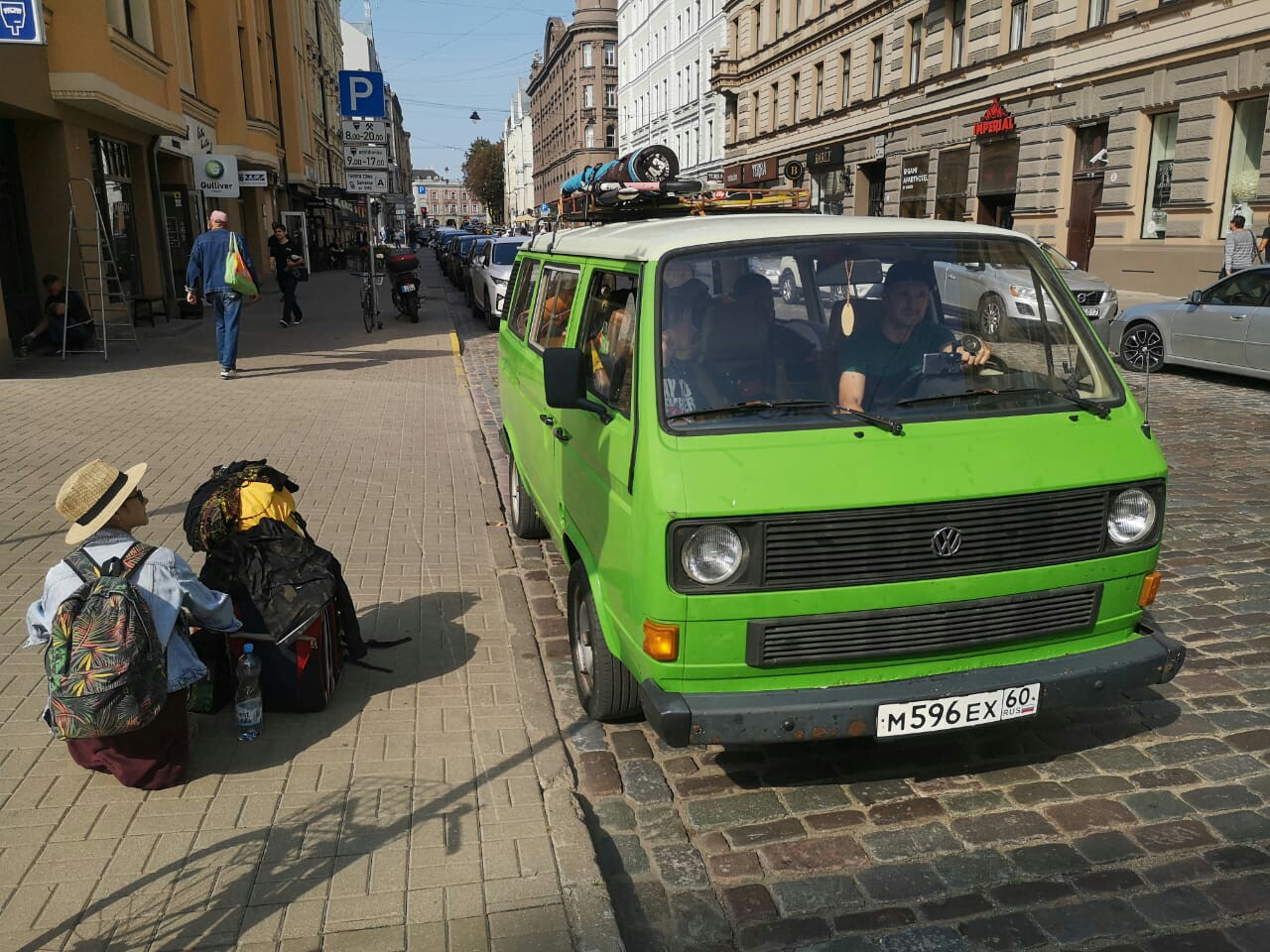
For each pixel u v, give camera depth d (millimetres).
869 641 3240
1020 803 3625
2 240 13633
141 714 3314
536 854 3213
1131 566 3490
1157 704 4340
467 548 6453
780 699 3186
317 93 48875
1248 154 18859
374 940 2807
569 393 3641
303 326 19844
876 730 3227
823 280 3727
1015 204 25969
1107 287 14945
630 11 67312
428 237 99750
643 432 3330
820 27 37188
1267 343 11328
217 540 4078
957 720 3285
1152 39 20625
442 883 3061
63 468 7801
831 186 37875
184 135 19047
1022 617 3377
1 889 2984
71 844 3207
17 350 13867
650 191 5820
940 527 3225
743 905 3096
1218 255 19078
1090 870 3223
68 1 13617
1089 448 3471
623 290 3963
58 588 3375
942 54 28938
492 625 5199
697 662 3193
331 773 3693
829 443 3305
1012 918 3006
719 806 3646
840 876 3230
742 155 46938
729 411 3385
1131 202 21703
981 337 3783
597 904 2969
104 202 16484
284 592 3994
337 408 10961
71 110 14625
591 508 3920
